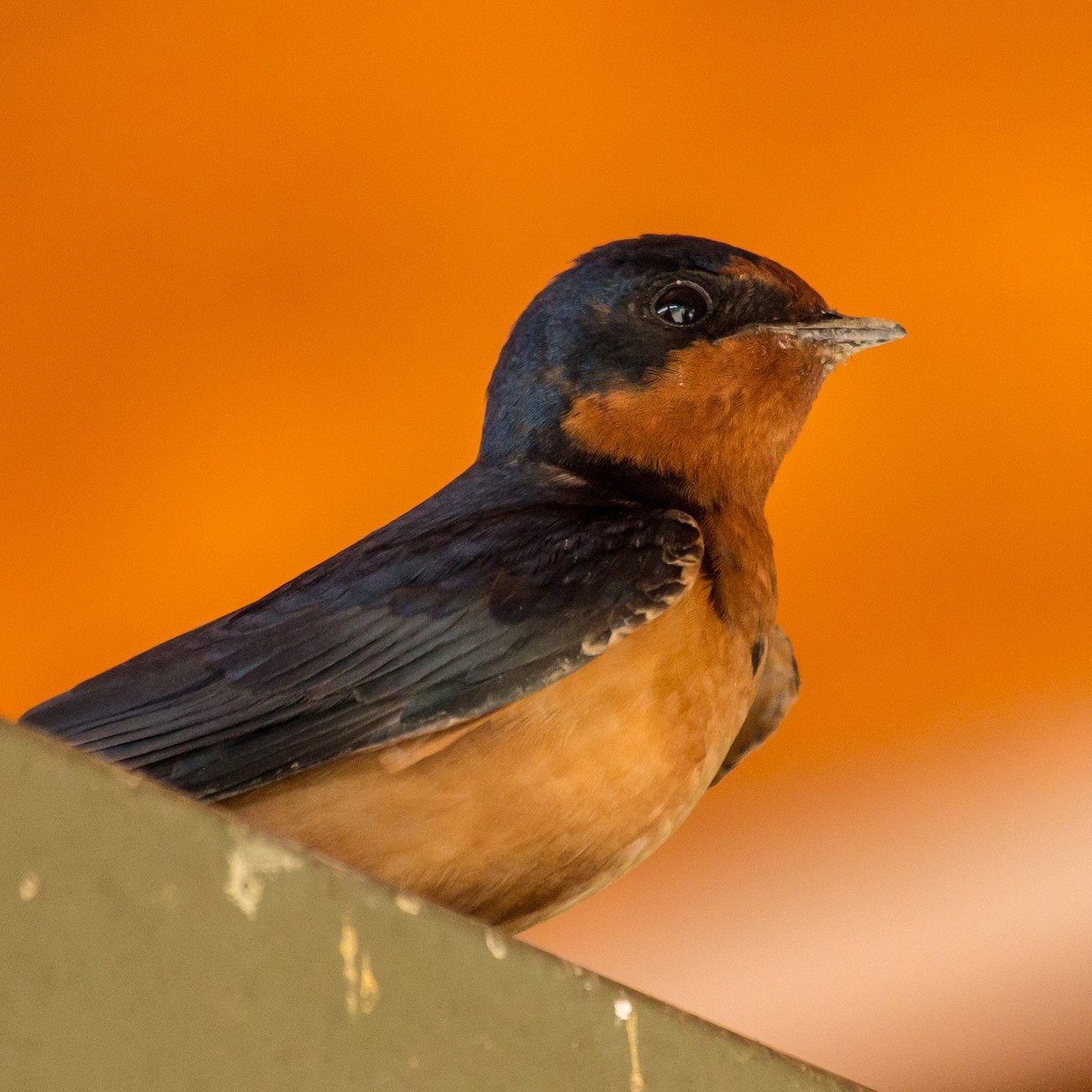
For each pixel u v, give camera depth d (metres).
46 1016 3.09
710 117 11.96
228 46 12.05
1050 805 11.82
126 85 12.13
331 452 12.15
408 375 12.14
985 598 12.09
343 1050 3.44
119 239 12.18
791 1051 11.77
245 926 3.37
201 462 12.24
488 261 12.07
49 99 12.13
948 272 11.92
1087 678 11.89
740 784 12.01
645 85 11.95
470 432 12.11
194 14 12.01
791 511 12.22
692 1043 4.09
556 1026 3.82
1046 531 12.09
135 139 12.18
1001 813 11.84
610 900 11.98
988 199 11.87
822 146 11.90
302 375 12.16
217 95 12.12
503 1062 3.71
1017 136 11.84
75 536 12.26
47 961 3.11
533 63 12.05
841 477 12.24
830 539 12.23
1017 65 11.83
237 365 12.22
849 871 11.92
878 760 11.96
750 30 11.91
